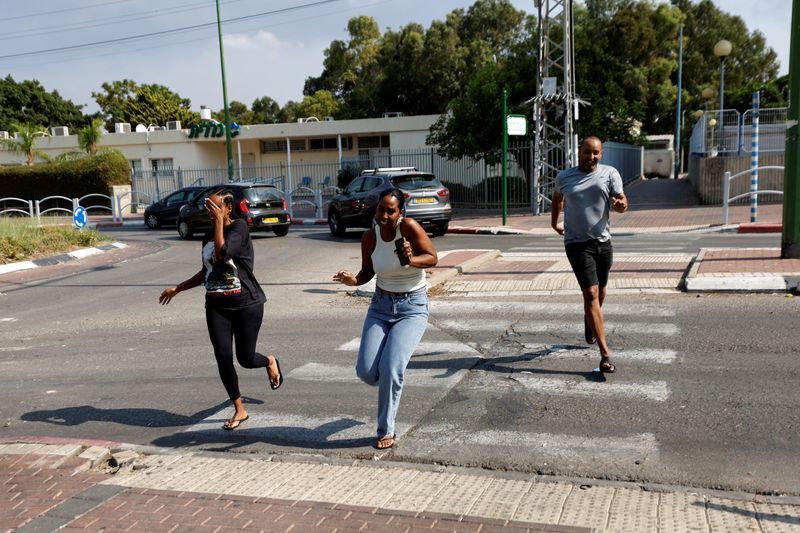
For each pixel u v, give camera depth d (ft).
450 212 60.64
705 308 26.61
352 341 25.76
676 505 12.47
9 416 19.85
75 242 60.34
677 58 166.91
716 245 45.27
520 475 14.26
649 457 14.76
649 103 156.66
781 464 14.06
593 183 19.79
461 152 89.61
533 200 76.48
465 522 12.11
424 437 16.58
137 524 12.66
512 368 21.25
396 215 15.43
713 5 187.93
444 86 153.58
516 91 86.79
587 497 13.01
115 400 20.77
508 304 29.81
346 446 16.35
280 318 30.40
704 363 20.51
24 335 30.09
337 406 19.11
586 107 84.48
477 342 24.31
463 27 172.96
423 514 12.51
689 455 14.74
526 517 12.24
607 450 15.25
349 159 116.37
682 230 56.59
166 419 18.99
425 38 157.17
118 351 26.45
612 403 17.93
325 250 54.24
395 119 116.67
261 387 21.17
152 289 40.27
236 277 17.29
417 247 15.58
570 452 15.28
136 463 15.87
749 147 73.36
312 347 25.26
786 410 16.72
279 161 133.90
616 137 93.56
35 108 225.76
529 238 57.67
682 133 175.01
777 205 69.62
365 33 188.75
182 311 33.37
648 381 19.34
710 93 117.91
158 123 198.59
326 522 12.41
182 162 131.34
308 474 14.82
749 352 21.17
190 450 16.74
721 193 74.02
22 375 23.95
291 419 18.37
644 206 78.18
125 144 133.59
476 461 15.12
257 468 15.33
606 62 88.89
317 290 36.63
